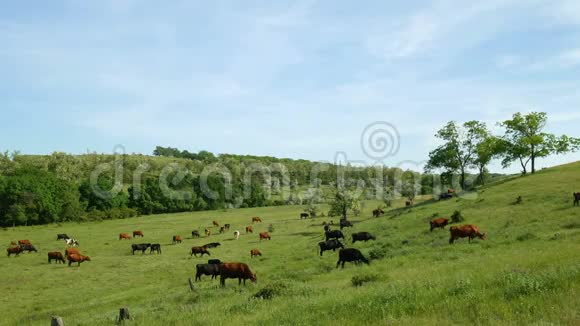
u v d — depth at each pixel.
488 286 12.12
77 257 47.53
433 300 11.20
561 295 9.51
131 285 37.53
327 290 17.86
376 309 10.95
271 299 17.14
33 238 70.88
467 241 33.28
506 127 75.62
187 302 22.23
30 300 33.19
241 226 81.00
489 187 66.12
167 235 73.06
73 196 100.31
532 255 19.33
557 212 38.31
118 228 83.44
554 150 72.56
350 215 82.00
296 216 92.50
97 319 19.88
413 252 31.70
